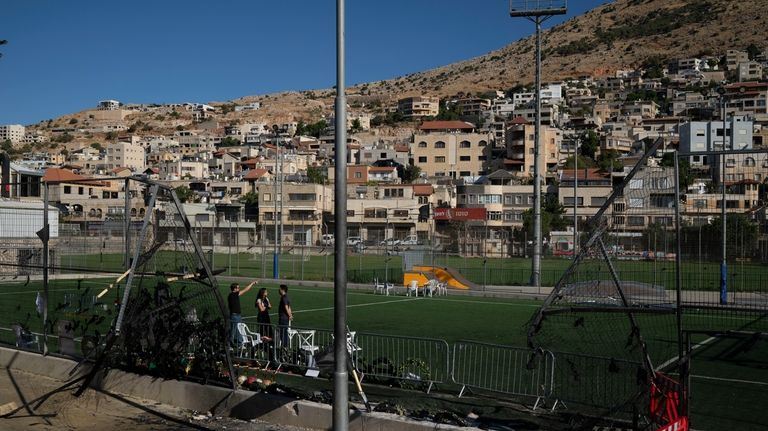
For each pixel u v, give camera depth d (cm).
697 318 2244
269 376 1225
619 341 1505
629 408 964
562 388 1080
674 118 15525
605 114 17712
